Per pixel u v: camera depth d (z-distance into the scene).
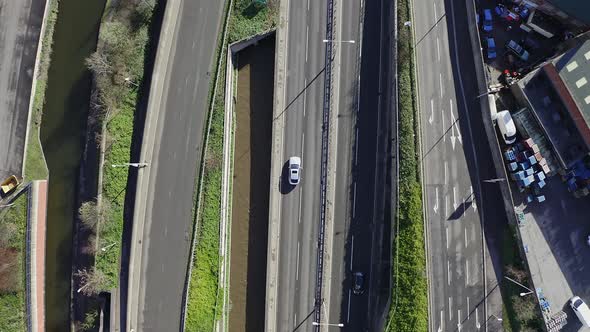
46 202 78.56
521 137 70.75
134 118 76.81
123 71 76.31
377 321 73.69
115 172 76.00
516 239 70.19
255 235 77.50
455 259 71.12
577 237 70.62
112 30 77.44
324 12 75.88
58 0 80.50
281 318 74.12
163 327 74.75
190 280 74.31
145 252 75.31
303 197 74.81
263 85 78.75
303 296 74.12
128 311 73.81
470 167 71.62
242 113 78.81
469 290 70.88
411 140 71.50
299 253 74.50
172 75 76.75
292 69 75.62
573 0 68.12
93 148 77.50
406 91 71.88
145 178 75.75
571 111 67.81
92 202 76.12
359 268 74.62
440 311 70.81
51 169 78.94
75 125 79.06
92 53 79.25
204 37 76.81
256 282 76.94
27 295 76.88
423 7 72.94
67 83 79.75
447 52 72.50
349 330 74.00
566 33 71.62
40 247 77.94
